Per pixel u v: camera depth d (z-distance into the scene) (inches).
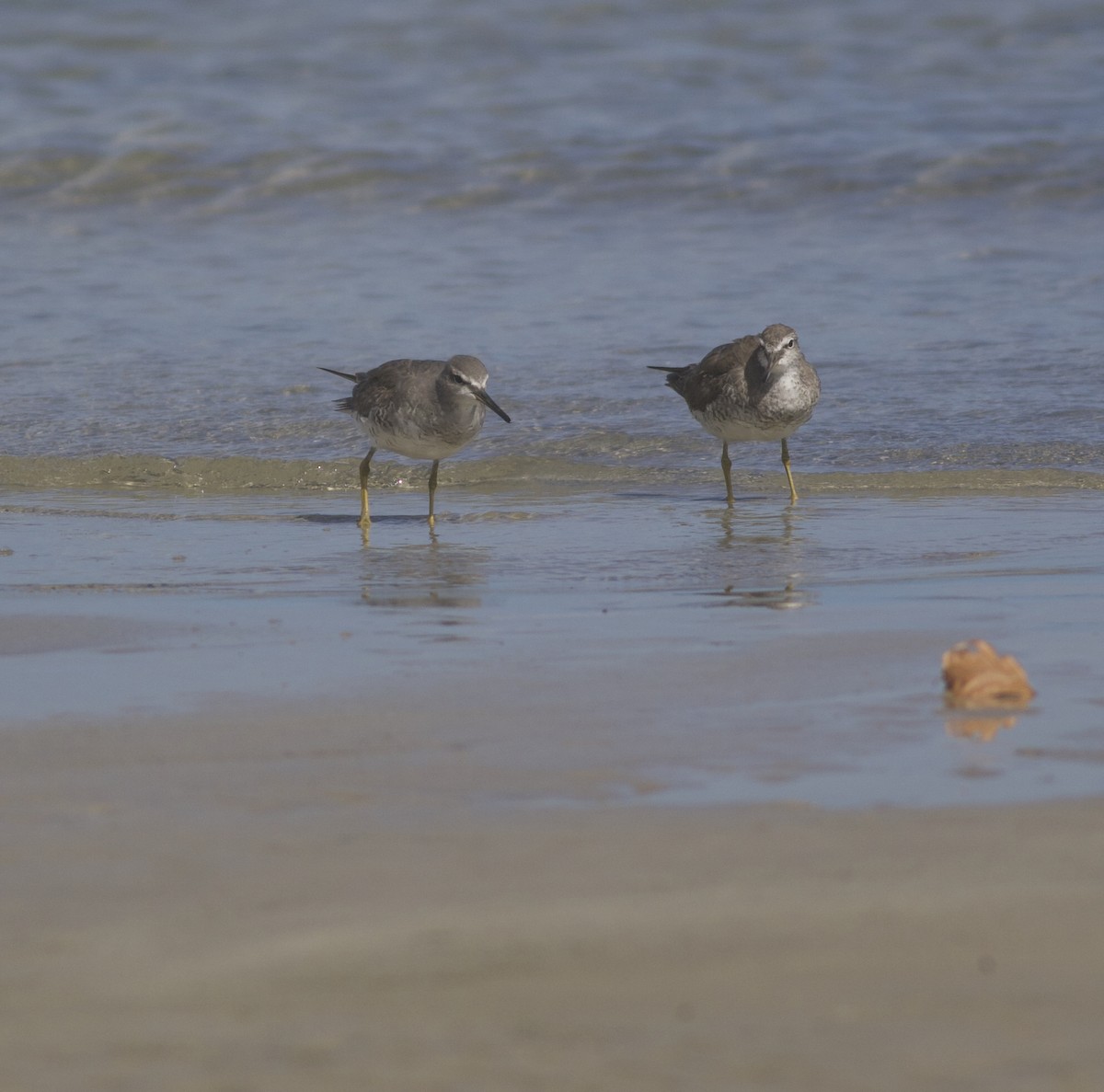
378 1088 179.6
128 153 1270.9
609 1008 197.9
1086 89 1354.6
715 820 265.1
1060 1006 196.4
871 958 210.2
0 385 813.9
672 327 896.9
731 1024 193.3
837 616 430.9
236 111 1359.5
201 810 273.0
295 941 217.8
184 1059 186.7
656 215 1143.6
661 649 393.4
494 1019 195.6
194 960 212.8
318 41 1530.5
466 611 447.2
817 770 293.1
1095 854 244.1
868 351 846.5
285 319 924.0
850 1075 180.9
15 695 351.6
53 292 986.1
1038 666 369.1
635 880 237.3
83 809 274.2
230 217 1167.6
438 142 1285.7
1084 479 657.6
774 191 1180.5
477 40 1523.1
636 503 642.2
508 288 980.6
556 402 784.3
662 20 1557.6
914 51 1465.3
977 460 693.9
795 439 732.0
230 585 489.1
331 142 1286.9
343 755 305.0
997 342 853.2
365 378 631.8
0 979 208.1
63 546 557.3
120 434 749.3
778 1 1592.0
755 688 353.1
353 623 430.3
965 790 279.1
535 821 266.1
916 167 1210.6
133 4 1646.2
